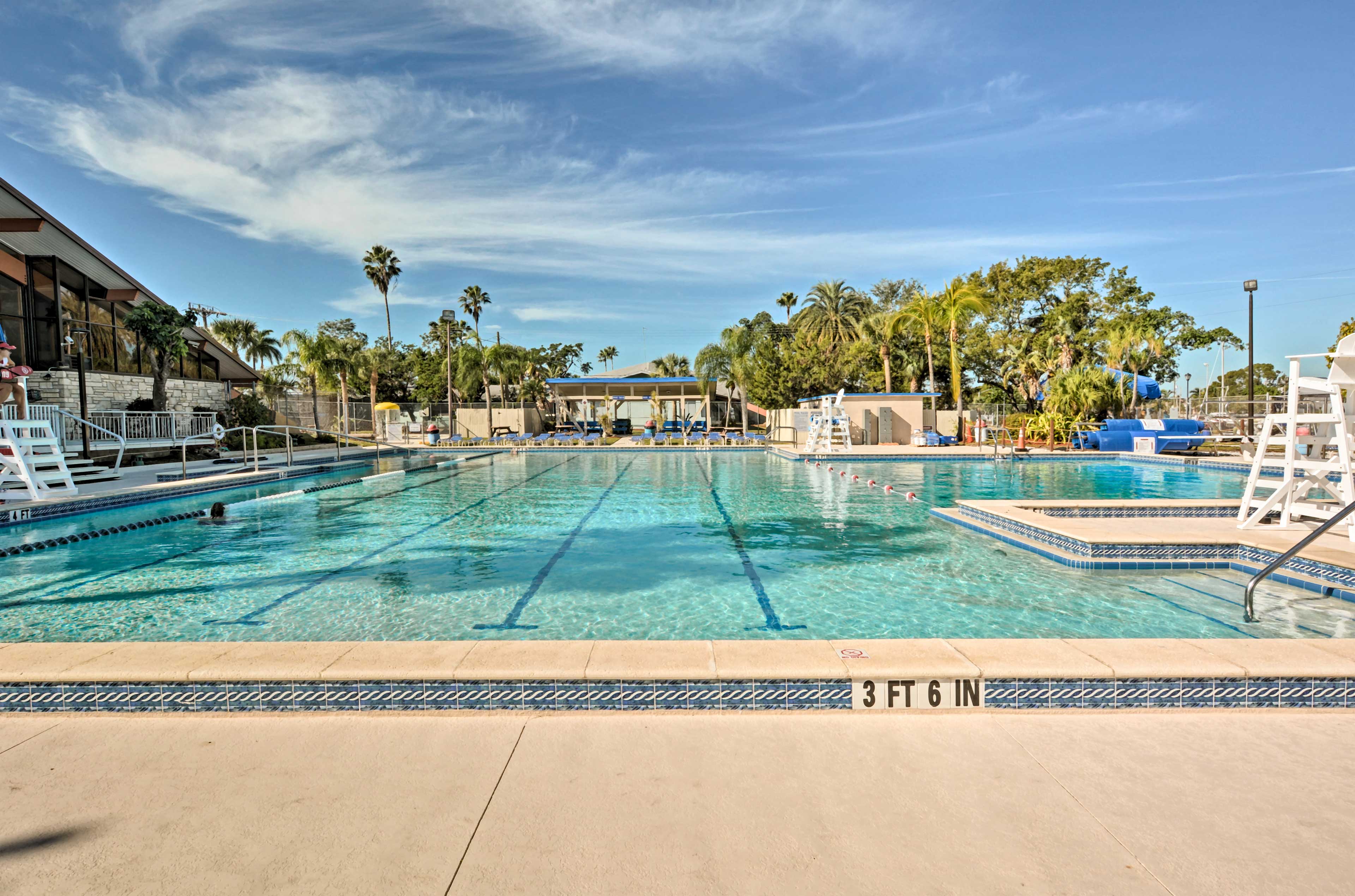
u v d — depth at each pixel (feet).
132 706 9.39
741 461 61.52
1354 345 17.63
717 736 8.41
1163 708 9.34
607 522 28.55
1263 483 20.68
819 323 119.14
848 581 18.53
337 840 6.24
